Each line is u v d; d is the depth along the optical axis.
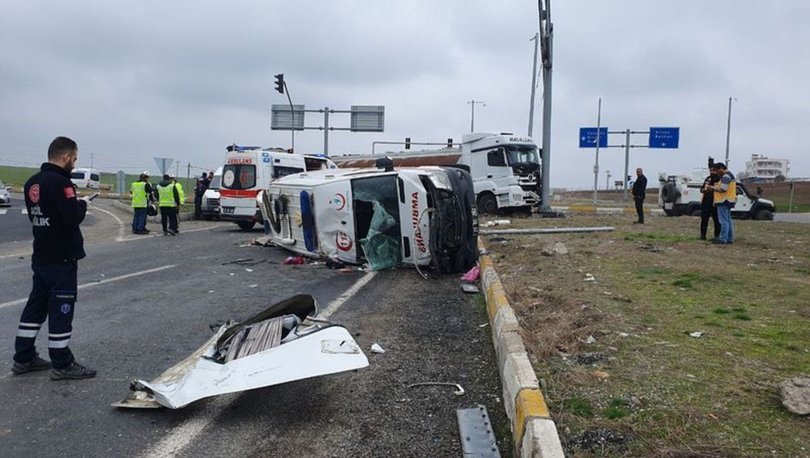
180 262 12.16
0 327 6.74
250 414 4.47
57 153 5.12
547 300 7.44
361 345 6.25
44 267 5.09
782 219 30.23
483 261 10.66
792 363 4.72
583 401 4.09
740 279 8.41
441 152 26.41
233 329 5.06
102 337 6.39
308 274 10.92
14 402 4.62
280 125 36.78
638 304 6.93
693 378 4.43
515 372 4.34
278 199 13.53
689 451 3.31
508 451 3.85
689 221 20.77
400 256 11.41
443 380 5.20
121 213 28.86
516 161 22.95
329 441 4.04
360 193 11.63
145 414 4.45
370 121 36.69
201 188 25.91
